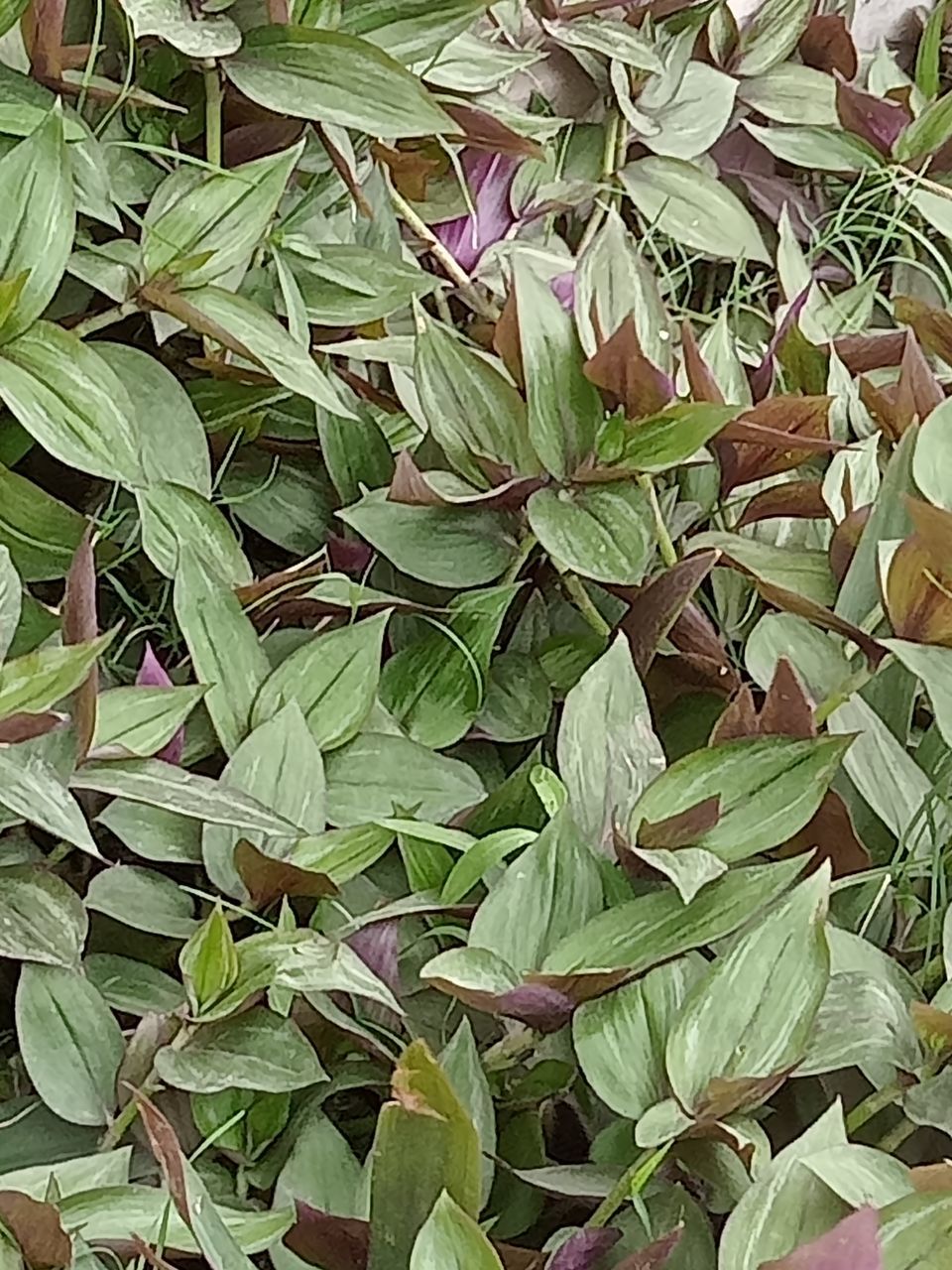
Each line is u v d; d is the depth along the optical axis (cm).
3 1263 31
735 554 44
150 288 41
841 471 46
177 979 39
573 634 46
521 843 38
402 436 48
